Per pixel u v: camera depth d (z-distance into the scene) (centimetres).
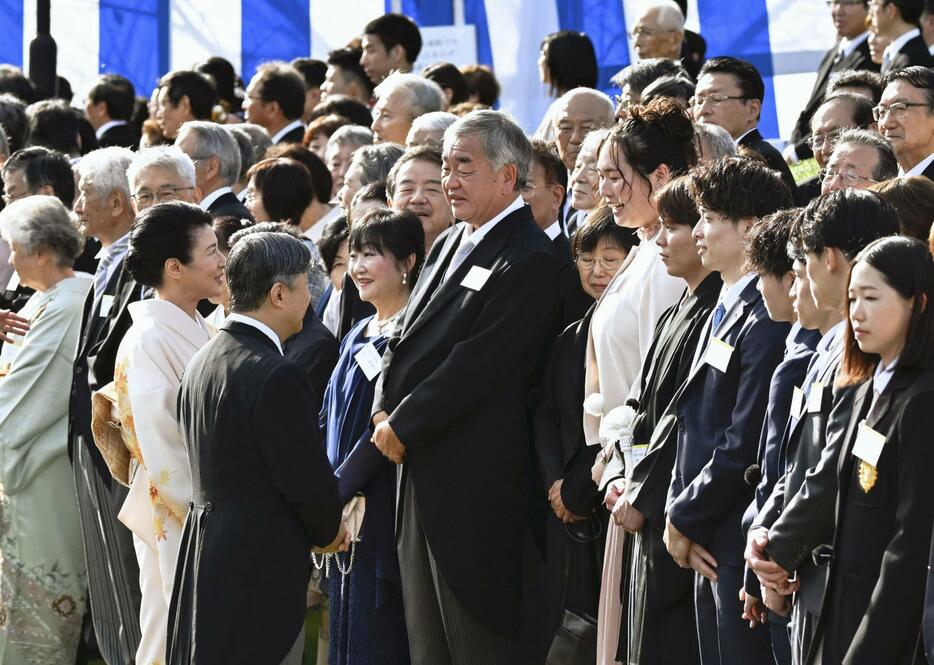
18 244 1762
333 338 1584
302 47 3219
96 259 2138
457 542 1402
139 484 1486
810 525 1009
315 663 1812
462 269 1434
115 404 1510
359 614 1466
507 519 1416
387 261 1533
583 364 1402
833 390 1016
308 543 1278
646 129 1354
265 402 1232
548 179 1585
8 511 1738
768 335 1155
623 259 1430
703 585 1192
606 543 1345
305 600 1273
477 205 1432
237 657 1225
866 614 937
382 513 1478
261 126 2567
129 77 3272
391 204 1667
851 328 977
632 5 2998
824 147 1691
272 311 1292
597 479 1348
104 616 1678
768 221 1131
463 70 2631
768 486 1094
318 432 1262
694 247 1259
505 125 1432
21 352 1738
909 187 1162
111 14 3272
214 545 1238
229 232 1755
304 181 1927
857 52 2309
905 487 927
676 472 1201
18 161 2069
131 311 1473
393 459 1404
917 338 940
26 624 1734
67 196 2077
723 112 1855
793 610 1046
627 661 1280
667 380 1259
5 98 2481
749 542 1070
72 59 3281
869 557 950
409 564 1432
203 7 3244
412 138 1783
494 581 1412
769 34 2862
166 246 1447
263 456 1238
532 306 1398
